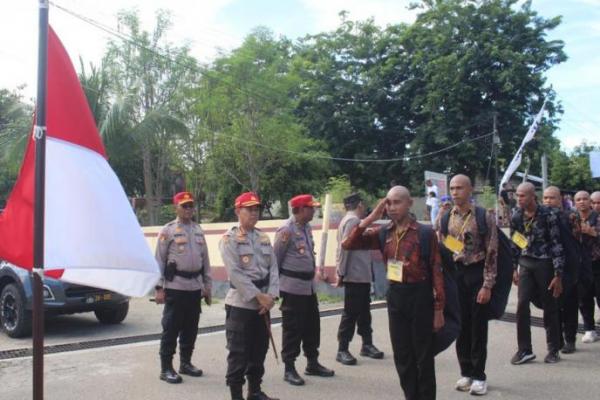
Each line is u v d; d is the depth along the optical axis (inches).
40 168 138.7
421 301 187.9
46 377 258.4
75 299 347.3
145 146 972.6
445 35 1318.9
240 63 1112.2
